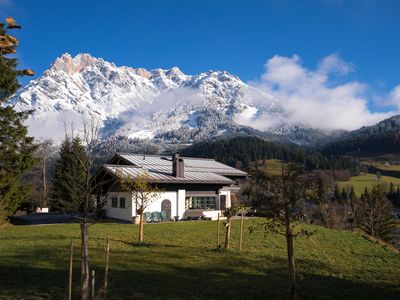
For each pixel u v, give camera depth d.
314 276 16.62
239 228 27.58
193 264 17.17
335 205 57.44
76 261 16.48
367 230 53.00
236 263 17.83
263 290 13.79
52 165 52.59
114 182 34.66
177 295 12.63
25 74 4.37
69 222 33.28
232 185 45.03
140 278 14.34
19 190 28.50
